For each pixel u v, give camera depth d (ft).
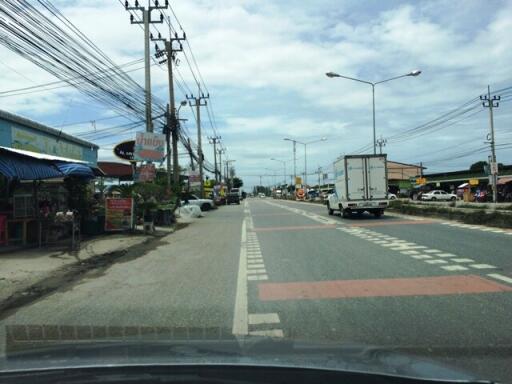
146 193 77.36
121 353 10.38
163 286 34.30
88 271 42.39
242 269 40.60
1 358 10.37
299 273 37.58
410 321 23.48
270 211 147.95
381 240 57.57
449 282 32.40
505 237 56.54
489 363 17.76
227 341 11.96
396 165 392.27
